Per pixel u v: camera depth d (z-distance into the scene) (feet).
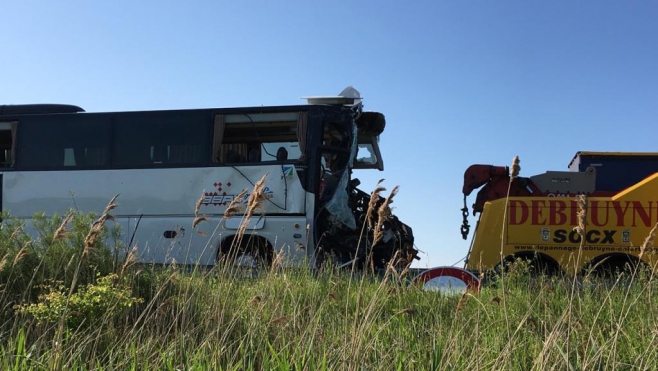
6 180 45.47
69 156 44.98
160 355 14.92
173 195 42.83
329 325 18.89
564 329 16.38
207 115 43.29
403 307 20.71
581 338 16.93
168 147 43.52
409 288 23.24
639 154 45.06
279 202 41.01
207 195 42.27
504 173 42.68
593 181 41.39
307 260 31.01
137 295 21.12
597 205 36.09
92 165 44.50
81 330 17.07
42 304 17.43
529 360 15.83
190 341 16.02
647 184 35.73
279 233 40.70
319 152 41.47
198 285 20.77
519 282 26.96
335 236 41.16
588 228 36.01
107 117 44.83
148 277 22.88
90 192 44.11
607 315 20.68
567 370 14.48
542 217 36.65
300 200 40.88
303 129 41.73
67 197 44.39
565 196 40.63
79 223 23.93
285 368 13.76
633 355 16.87
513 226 36.94
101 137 44.73
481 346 16.66
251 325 16.28
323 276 27.48
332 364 14.12
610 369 15.46
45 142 45.47
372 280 24.89
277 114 42.37
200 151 42.93
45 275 21.95
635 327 19.48
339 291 23.70
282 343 15.42
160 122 43.96
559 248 36.22
